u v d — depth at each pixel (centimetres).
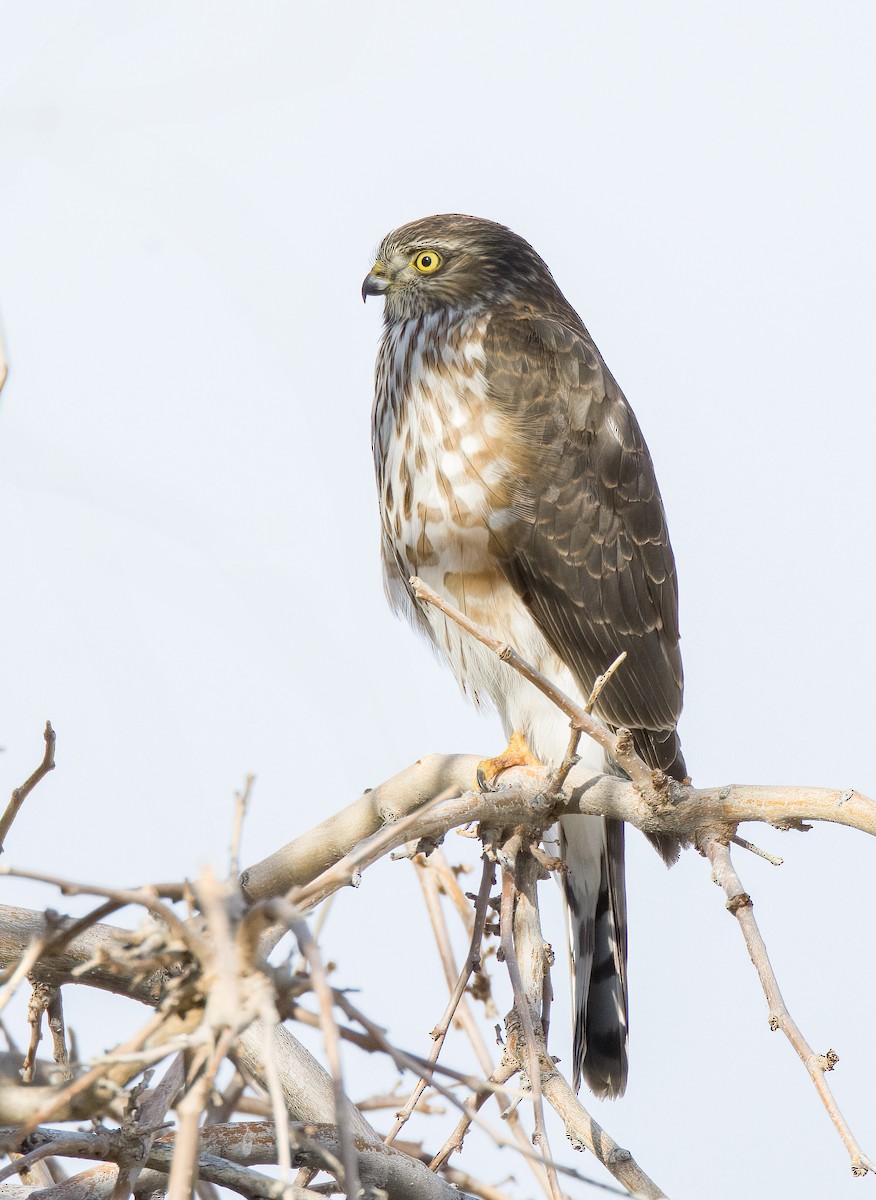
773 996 598
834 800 657
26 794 566
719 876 654
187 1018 405
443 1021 683
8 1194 580
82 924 407
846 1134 537
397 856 781
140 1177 584
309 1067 669
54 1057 620
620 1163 661
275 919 394
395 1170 613
